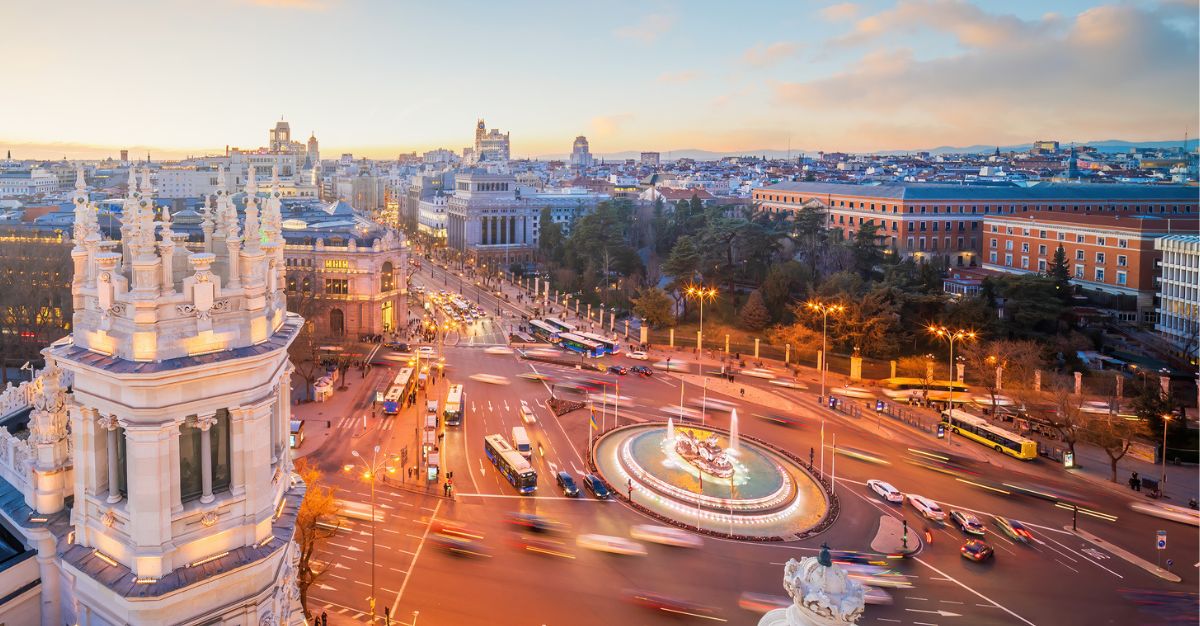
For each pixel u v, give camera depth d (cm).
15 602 3312
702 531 9050
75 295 2955
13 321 14925
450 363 17150
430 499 9775
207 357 2862
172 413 2820
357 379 15562
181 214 18350
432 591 7600
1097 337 17675
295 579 3875
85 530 3025
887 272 19025
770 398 14850
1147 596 7825
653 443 11956
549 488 10250
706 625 7144
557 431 12538
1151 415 12444
